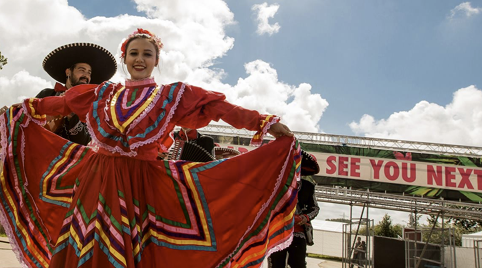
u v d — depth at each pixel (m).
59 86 3.86
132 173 2.44
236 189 2.69
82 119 2.74
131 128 2.40
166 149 2.75
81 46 3.98
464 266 14.66
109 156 2.45
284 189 2.73
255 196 2.71
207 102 2.65
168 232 2.54
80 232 2.28
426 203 13.55
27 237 2.82
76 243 2.25
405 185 13.62
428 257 13.35
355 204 13.96
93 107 2.55
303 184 4.79
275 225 2.74
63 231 2.35
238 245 2.63
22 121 2.93
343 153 14.01
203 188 2.65
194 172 2.66
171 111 2.53
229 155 4.93
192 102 2.62
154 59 2.75
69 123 3.75
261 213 2.71
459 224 33.03
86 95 2.69
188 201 2.61
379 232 41.88
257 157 2.71
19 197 2.89
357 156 13.96
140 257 2.29
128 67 2.72
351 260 13.20
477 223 31.81
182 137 4.15
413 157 13.81
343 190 13.65
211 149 4.29
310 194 4.79
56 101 2.83
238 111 2.62
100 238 2.19
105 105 2.53
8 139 2.92
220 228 2.62
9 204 2.88
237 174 2.70
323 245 29.70
